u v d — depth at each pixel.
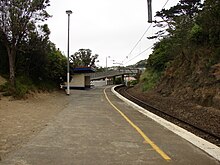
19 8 20.58
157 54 38.97
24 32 21.75
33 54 26.23
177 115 16.45
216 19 21.44
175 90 25.78
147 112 14.40
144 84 41.03
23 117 11.66
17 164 5.34
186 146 7.05
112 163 5.49
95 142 7.29
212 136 10.09
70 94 30.72
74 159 5.71
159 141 7.60
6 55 24.23
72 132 8.60
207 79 19.72
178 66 28.27
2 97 18.48
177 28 33.06
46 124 10.04
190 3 37.84
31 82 25.31
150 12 15.52
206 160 5.84
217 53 19.97
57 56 30.94
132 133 8.68
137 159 5.80
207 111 15.95
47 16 22.39
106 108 16.48
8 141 7.24
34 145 6.85
